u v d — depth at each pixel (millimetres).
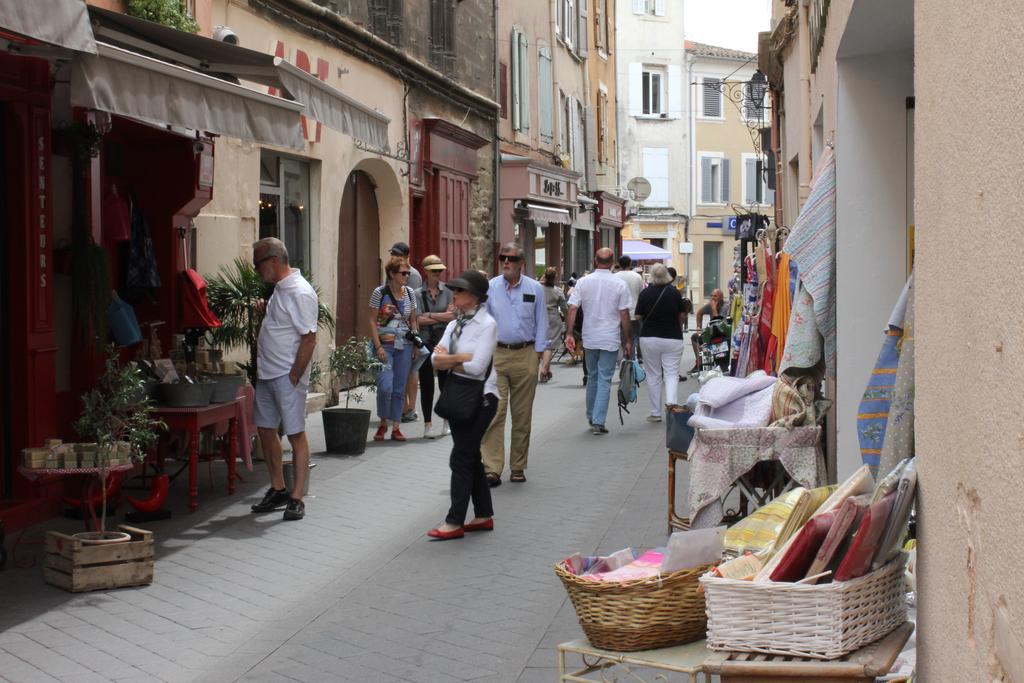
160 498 9047
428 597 6957
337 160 16953
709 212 57156
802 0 11344
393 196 19797
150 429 8867
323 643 6113
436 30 22422
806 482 6480
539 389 19516
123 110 7168
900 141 7285
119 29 9516
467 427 8477
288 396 9148
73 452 7484
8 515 8477
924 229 3410
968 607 2639
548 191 29938
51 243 9086
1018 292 2109
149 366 9664
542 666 5676
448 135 22250
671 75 55406
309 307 9133
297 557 7965
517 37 29984
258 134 8656
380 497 9984
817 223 7352
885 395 5125
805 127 11539
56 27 6387
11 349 8844
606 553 7910
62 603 6863
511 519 9102
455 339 8438
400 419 13227
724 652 3609
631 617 4000
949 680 2918
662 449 12555
